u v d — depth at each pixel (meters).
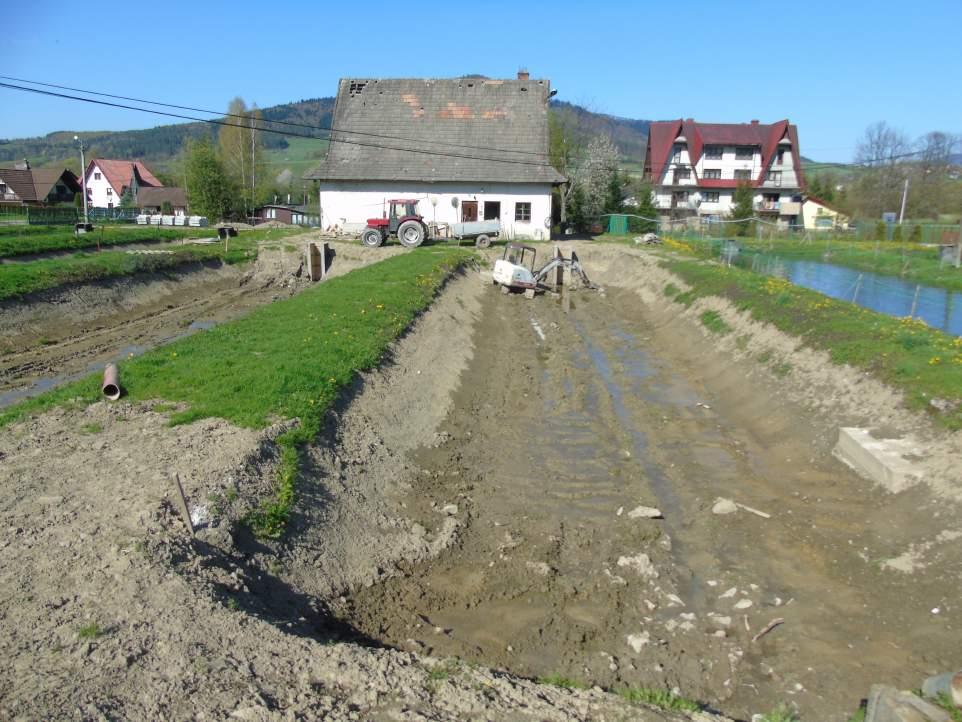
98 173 95.81
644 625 8.48
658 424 15.50
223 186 71.19
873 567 9.46
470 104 46.88
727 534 10.75
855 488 11.46
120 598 6.80
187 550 7.71
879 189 70.50
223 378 13.27
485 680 6.62
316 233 46.78
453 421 15.06
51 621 6.43
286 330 17.70
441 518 10.85
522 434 14.80
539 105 46.62
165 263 31.58
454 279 28.98
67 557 7.41
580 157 57.44
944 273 29.00
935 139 69.69
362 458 11.73
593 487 12.34
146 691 5.73
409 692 6.21
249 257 37.78
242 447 10.23
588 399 17.08
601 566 9.82
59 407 11.84
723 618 8.66
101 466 9.61
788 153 73.31
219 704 5.71
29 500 8.60
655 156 74.94
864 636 8.19
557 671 7.54
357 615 8.23
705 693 7.34
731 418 15.88
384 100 47.28
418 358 17.58
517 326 25.34
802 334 17.25
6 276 23.92
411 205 38.56
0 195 79.06
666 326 24.89
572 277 34.34
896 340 15.16
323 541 9.27
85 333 24.06
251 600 7.44
